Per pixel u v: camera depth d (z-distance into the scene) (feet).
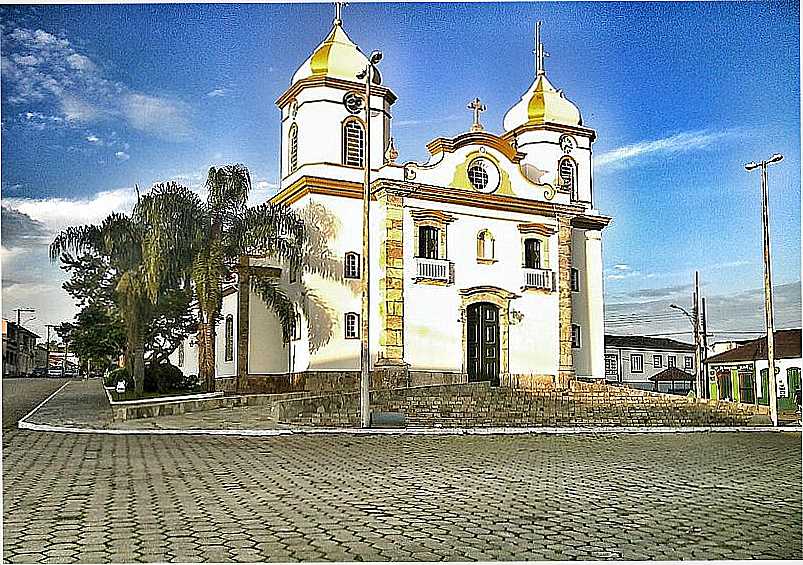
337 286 106.83
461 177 111.65
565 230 117.91
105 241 94.89
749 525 32.60
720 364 157.38
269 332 109.19
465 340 108.99
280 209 101.24
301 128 110.73
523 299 114.21
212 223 94.79
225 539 29.32
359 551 27.89
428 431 71.67
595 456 55.72
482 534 30.48
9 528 30.86
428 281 107.65
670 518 33.81
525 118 128.06
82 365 174.91
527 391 97.76
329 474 45.34
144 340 99.76
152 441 62.34
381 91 112.37
